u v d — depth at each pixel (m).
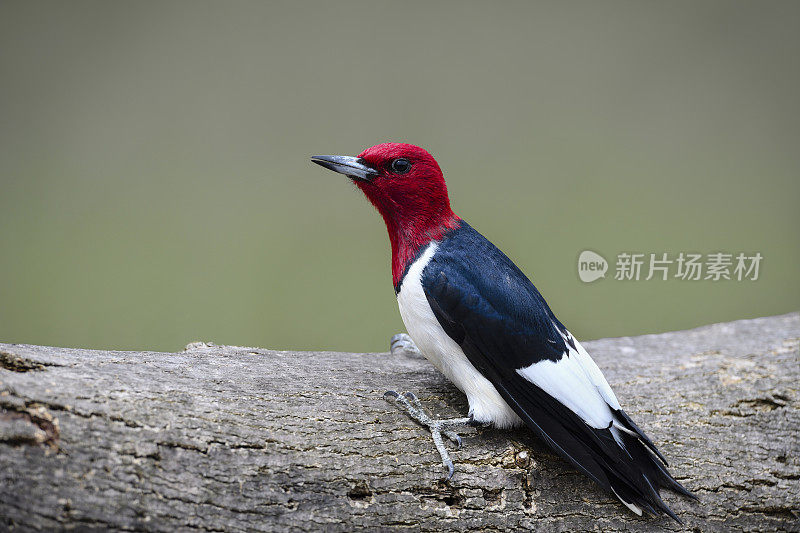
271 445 4.95
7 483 4.28
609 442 5.20
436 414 5.56
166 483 4.59
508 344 5.38
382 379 5.85
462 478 5.18
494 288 5.47
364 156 5.85
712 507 5.55
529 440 5.51
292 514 4.80
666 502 5.49
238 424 4.97
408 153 5.78
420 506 5.06
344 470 5.01
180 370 5.27
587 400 5.29
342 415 5.30
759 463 5.80
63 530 4.32
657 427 6.01
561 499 5.30
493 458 5.30
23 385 4.58
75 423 4.54
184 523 4.56
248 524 4.68
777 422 6.12
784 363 6.77
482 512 5.14
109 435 4.58
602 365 6.85
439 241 5.79
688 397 6.33
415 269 5.64
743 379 6.55
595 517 5.31
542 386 5.34
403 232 5.86
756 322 7.71
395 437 5.27
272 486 4.82
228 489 4.72
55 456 4.41
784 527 5.63
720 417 6.13
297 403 5.29
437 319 5.51
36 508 4.29
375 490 5.02
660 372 6.71
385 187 5.80
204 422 4.88
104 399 4.71
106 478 4.47
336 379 5.70
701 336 7.52
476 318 5.39
